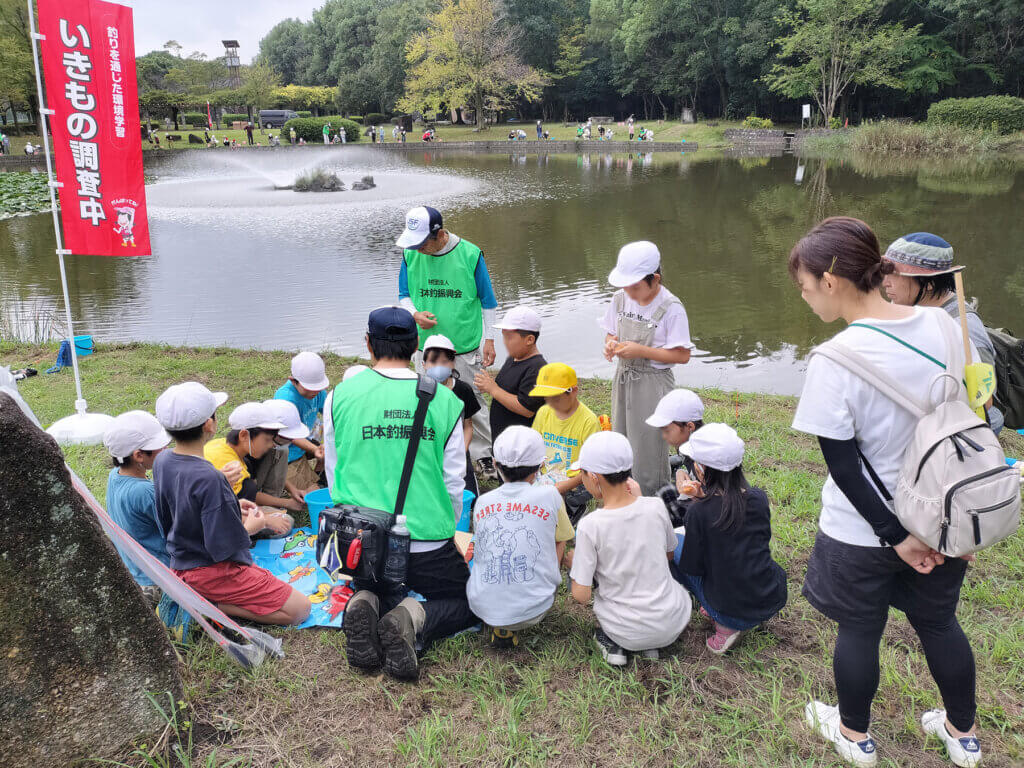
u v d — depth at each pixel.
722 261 13.41
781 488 4.28
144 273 13.16
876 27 41.12
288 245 15.78
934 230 15.20
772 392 7.21
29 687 2.15
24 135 48.69
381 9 72.19
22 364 7.31
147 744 2.33
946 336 1.90
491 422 4.45
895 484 1.93
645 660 2.84
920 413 1.85
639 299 3.74
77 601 2.20
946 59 40.88
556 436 3.90
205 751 2.37
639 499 2.86
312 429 4.52
